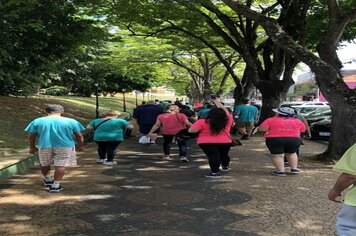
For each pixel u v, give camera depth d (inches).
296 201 275.1
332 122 434.3
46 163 309.9
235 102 933.8
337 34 448.1
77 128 306.8
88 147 572.4
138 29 890.7
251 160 447.2
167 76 1958.7
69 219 237.5
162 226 225.6
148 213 249.6
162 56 1224.8
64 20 588.1
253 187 317.1
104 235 211.2
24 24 527.8
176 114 458.3
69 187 318.0
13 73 867.4
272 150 362.9
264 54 744.3
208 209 258.1
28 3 500.7
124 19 714.8
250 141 629.9
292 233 213.9
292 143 361.7
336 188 133.8
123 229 220.5
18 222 232.1
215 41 930.1
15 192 300.8
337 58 453.1
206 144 358.9
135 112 612.1
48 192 301.4
